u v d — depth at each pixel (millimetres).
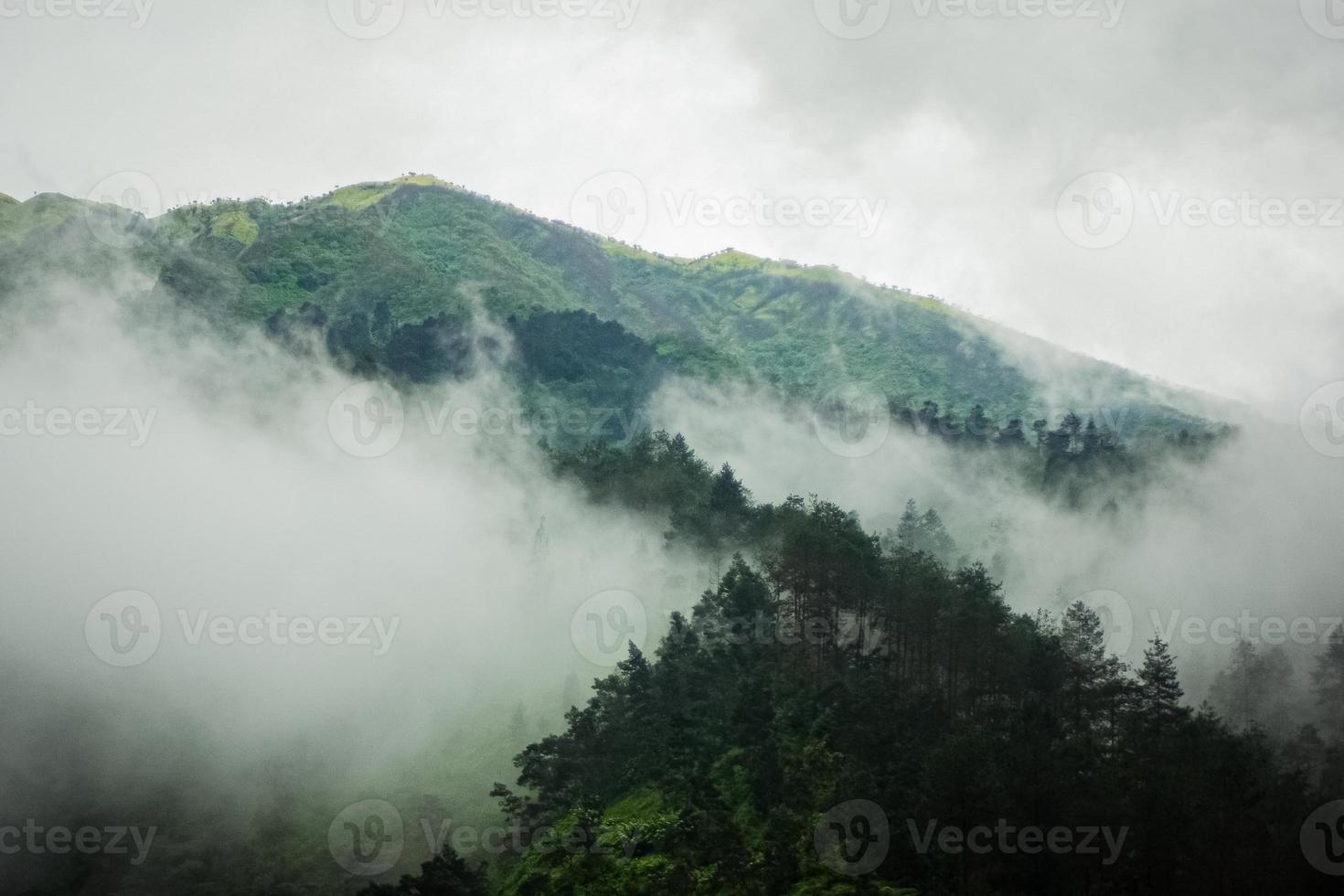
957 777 85250
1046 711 94875
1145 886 77875
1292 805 84500
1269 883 75312
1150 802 82188
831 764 94562
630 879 93625
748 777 98562
